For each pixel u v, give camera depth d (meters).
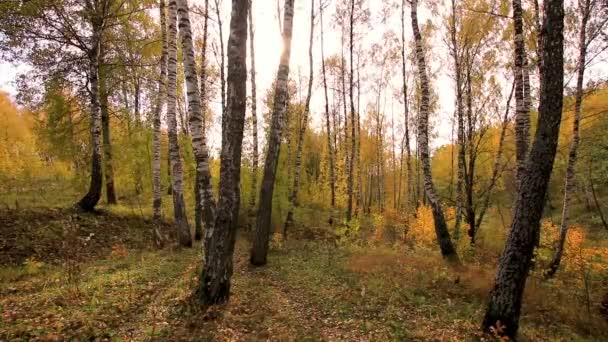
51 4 13.95
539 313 7.95
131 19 16.48
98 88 16.50
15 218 12.51
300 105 28.56
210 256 7.15
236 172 7.30
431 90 23.69
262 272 10.60
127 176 18.89
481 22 16.03
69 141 16.92
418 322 6.88
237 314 6.79
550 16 6.12
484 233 20.38
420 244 15.23
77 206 15.27
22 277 9.12
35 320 5.92
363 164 38.88
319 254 13.43
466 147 18.81
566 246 11.55
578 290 9.46
